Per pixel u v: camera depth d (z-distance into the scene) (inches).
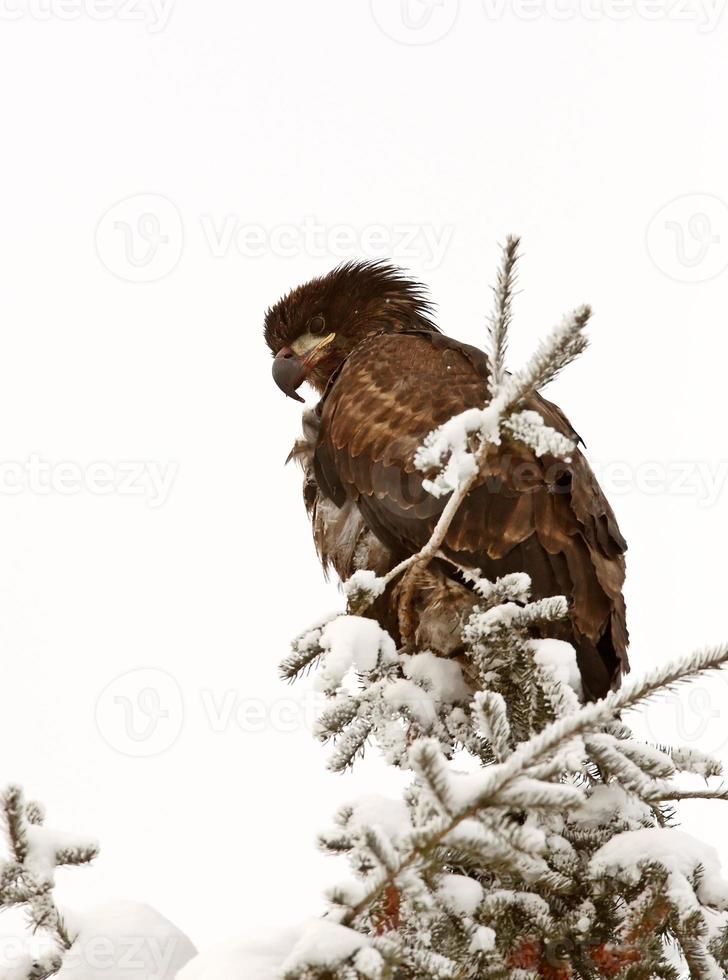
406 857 209.8
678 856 259.6
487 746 322.0
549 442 248.5
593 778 289.9
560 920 264.8
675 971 264.2
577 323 238.4
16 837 243.1
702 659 221.3
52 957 255.0
